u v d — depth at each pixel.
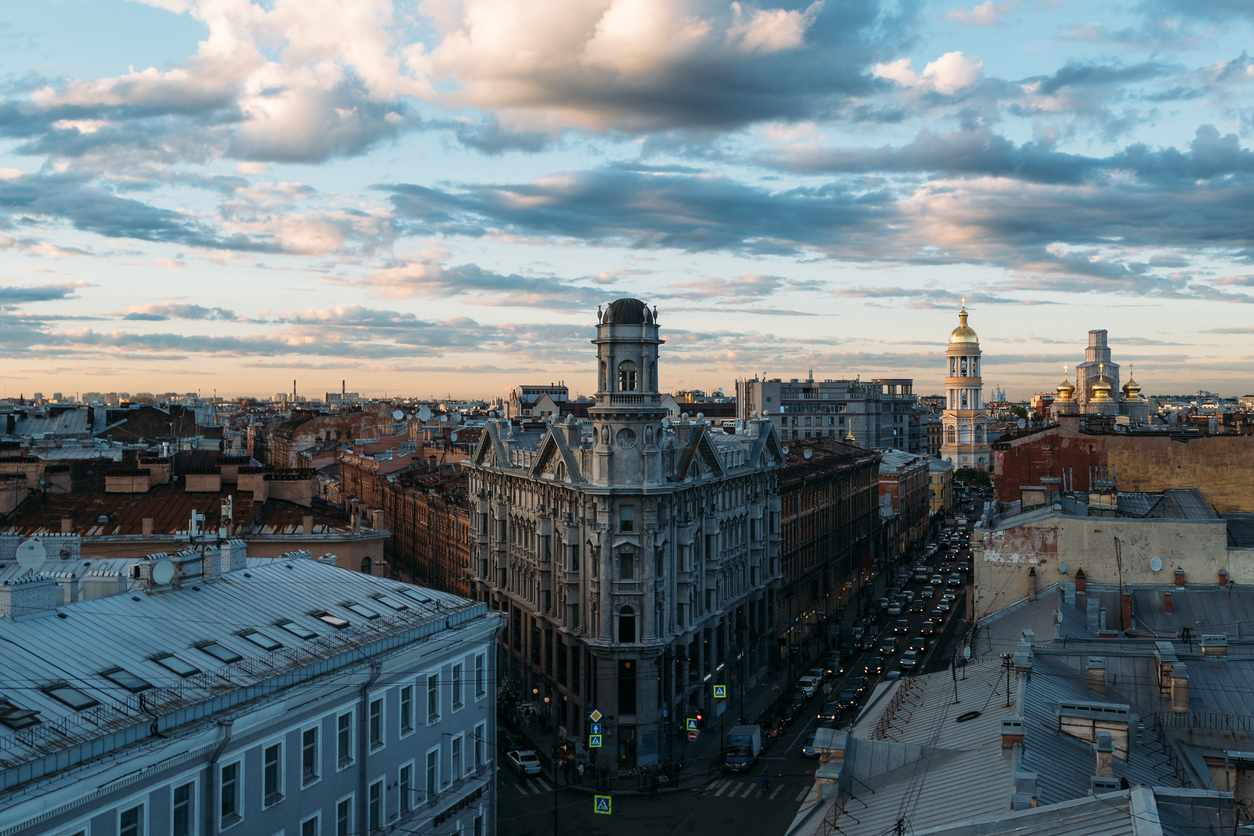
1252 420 157.25
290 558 65.44
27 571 55.53
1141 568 66.88
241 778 44.88
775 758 88.38
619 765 86.44
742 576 109.56
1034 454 102.19
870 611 148.75
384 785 54.16
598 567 88.81
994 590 69.12
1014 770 34.47
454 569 145.88
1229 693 45.81
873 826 36.12
